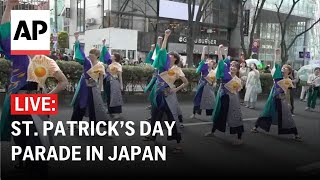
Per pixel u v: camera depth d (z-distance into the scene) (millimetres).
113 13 29281
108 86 9844
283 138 8641
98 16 30281
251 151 7184
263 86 18375
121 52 22766
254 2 37344
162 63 6797
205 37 34500
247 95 14203
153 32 31125
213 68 10734
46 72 4438
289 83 8477
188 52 21516
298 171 5988
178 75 6844
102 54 10016
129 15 30016
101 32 22875
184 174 5555
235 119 7707
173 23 32250
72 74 12266
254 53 25297
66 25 35406
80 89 7605
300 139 8422
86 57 7594
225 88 7852
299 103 17406
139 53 30344
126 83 13977
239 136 7762
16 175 4953
